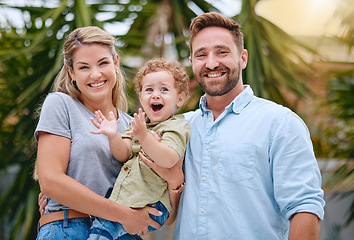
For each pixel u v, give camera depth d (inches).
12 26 185.9
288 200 79.4
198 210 82.9
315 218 78.0
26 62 177.9
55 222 82.5
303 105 187.2
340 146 192.5
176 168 84.3
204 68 86.8
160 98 86.4
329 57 196.1
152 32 198.8
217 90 86.3
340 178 177.5
